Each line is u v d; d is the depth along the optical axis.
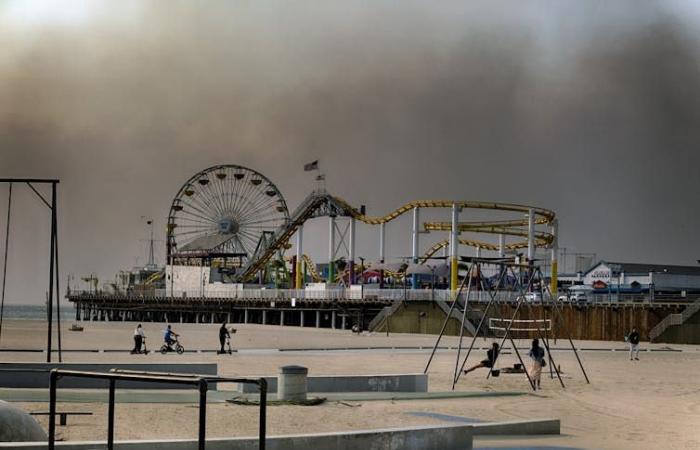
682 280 137.62
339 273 159.62
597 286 142.25
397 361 51.66
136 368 31.70
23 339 77.56
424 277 144.38
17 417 16.70
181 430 22.25
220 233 170.12
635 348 58.78
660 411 30.06
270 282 165.50
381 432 19.00
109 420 13.27
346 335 98.31
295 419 24.72
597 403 32.22
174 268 168.88
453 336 96.00
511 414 28.20
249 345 72.81
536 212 121.25
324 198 143.75
